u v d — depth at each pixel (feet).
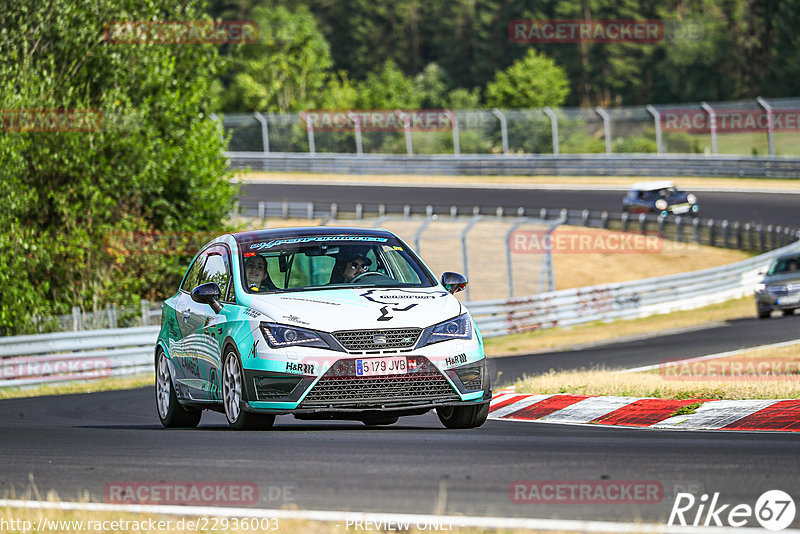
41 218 278.05
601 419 114.21
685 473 65.92
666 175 617.62
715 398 117.91
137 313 271.49
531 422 115.44
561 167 645.51
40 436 101.24
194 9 315.58
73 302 277.23
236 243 106.01
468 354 95.25
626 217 481.87
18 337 210.18
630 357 217.56
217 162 318.65
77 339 222.07
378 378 91.97
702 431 98.68
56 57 283.18
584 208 532.73
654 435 92.63
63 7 276.62
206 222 313.53
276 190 625.00
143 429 109.50
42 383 212.64
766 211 511.81
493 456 73.97
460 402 94.58
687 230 473.26
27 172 268.62
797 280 302.86
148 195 306.76
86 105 279.49
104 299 281.13
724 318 320.91
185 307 112.27
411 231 473.67
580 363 211.20
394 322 93.50
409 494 59.77
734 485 61.82
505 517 53.36
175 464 73.15
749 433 95.35
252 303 97.14
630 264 435.12
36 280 273.54
